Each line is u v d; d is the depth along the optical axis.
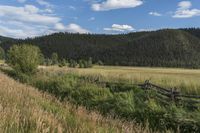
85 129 6.68
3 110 7.38
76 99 14.37
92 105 12.91
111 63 187.00
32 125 6.37
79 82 18.47
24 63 31.00
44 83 19.38
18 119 6.54
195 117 10.05
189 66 177.75
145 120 10.32
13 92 11.63
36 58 32.09
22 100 9.91
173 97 13.95
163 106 11.89
